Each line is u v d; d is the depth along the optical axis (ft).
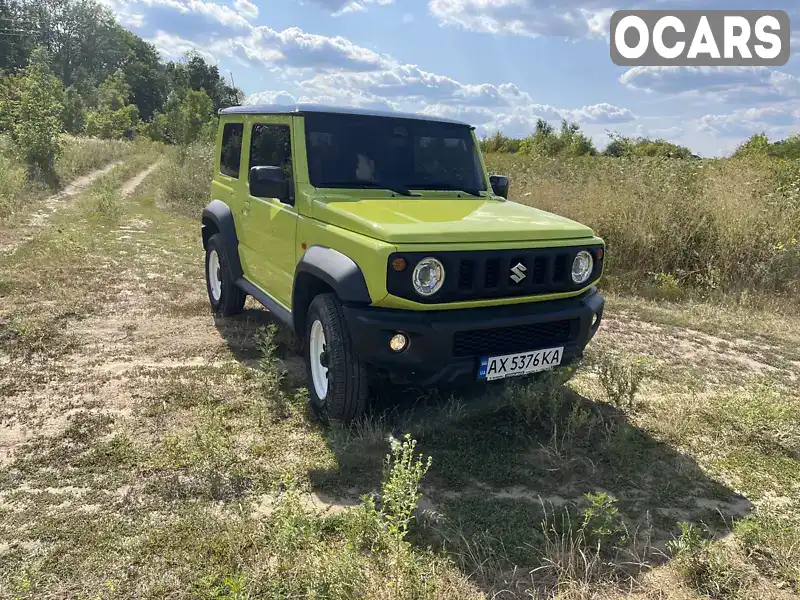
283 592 8.52
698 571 9.25
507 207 15.49
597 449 13.15
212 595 8.28
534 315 12.93
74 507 10.44
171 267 29.53
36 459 11.93
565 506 10.98
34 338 18.53
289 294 16.06
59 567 8.95
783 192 31.99
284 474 11.71
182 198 56.18
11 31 254.06
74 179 68.54
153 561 9.14
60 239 33.22
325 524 10.09
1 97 73.51
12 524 9.89
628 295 28.12
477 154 17.78
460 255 12.09
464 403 15.07
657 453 13.14
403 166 16.22
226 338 19.60
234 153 20.56
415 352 12.00
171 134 152.25
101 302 23.07
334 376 12.99
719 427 14.40
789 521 10.83
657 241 29.68
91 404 14.46
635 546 9.93
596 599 8.74
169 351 18.28
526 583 8.98
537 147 92.32
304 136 15.44
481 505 10.89
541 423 14.07
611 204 31.73
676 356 19.77
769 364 19.58
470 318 12.31
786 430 14.07
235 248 20.27
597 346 20.38
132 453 12.23
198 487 11.14
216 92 280.92
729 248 28.53
